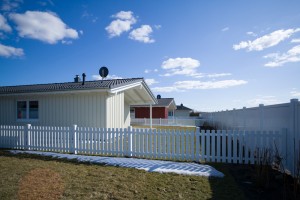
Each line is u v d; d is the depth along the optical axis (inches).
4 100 497.7
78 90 413.1
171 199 154.9
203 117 1167.0
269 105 269.9
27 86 572.7
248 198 157.2
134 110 1346.0
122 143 296.2
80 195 159.9
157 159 275.4
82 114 434.3
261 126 296.4
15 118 486.0
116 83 446.9
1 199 152.1
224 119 607.8
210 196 160.4
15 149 346.6
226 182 189.9
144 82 530.9
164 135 279.3
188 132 270.8
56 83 572.7
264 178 184.5
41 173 213.0
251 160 250.8
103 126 418.6
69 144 319.6
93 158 280.2
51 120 456.4
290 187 176.4
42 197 156.2
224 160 259.8
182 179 197.3
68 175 206.8
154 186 179.3
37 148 338.6
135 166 241.1
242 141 253.6
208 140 265.4
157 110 1289.4
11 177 199.8
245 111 385.7
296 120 199.0
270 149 219.8
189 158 269.3
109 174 210.5
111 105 442.0
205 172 217.3
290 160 210.4
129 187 176.2
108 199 154.2
